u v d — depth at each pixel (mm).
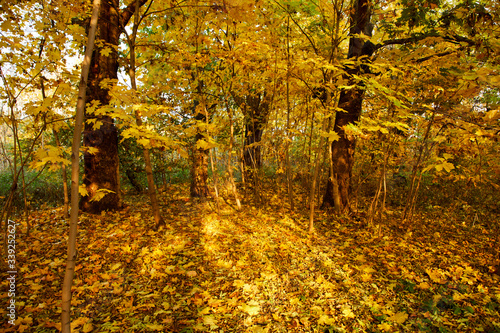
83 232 3986
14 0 2562
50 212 4844
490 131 2660
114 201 5043
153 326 2141
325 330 2248
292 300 2602
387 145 4648
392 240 4324
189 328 2158
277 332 2207
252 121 6445
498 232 4738
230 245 3848
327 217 5438
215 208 5879
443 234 4738
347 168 5816
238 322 2299
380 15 4242
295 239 4207
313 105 4672
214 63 6469
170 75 4543
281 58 4301
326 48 4594
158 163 6770
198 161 6578
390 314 2445
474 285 2973
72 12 3271
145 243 3746
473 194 6387
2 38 2762
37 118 2750
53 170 1897
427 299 2695
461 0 4059
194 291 2689
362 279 3057
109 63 4641
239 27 4148
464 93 2967
